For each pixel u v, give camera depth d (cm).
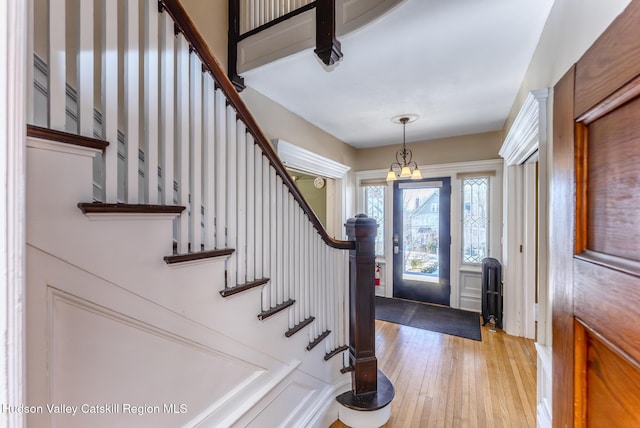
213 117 121
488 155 384
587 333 77
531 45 187
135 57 95
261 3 217
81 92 82
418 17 160
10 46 37
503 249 338
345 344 216
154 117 101
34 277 67
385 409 189
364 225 196
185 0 201
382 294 472
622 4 86
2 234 37
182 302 104
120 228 85
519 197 308
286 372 155
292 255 167
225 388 122
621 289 60
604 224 69
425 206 438
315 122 348
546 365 154
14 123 38
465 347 293
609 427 67
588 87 74
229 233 127
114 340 84
